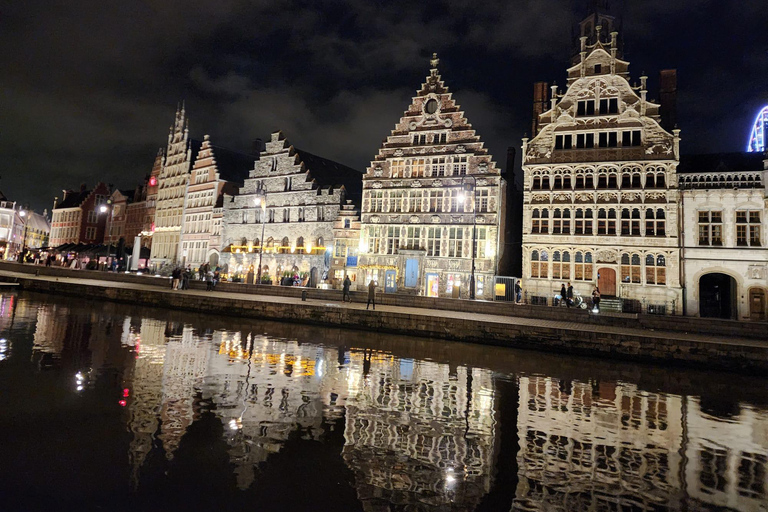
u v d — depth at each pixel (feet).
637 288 111.04
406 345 71.15
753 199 104.73
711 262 106.52
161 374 45.75
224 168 202.49
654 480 27.17
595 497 24.82
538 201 122.11
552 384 50.16
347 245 148.15
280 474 25.77
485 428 35.01
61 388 39.42
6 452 26.55
